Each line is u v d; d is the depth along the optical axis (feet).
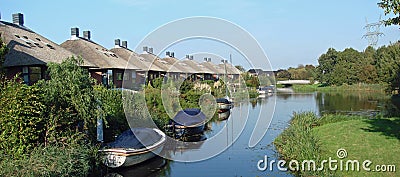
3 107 28.04
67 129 32.19
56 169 24.94
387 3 26.76
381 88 165.48
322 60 232.12
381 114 64.64
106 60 88.53
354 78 190.80
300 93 177.17
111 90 45.50
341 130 46.62
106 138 39.96
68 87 33.32
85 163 28.84
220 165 39.19
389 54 135.44
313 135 42.39
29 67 61.77
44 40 74.54
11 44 61.00
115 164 34.60
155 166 39.55
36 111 28.81
